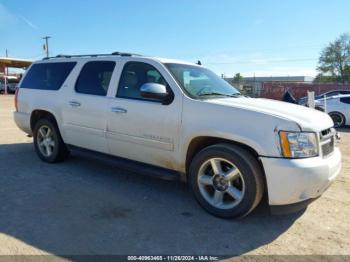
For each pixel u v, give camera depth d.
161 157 4.22
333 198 4.53
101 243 3.14
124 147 4.57
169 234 3.36
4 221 3.52
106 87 4.83
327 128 3.73
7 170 5.34
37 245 3.06
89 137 5.01
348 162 6.73
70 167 5.58
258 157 3.44
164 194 4.47
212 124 3.70
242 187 3.57
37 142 5.91
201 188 3.88
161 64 4.32
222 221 3.70
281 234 3.46
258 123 3.46
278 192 3.34
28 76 6.18
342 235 3.48
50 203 4.04
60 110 5.38
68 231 3.35
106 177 5.12
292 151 3.33
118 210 3.90
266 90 32.81
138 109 4.31
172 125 4.01
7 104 19.92
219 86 4.75
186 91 4.05
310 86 31.39
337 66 69.44
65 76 5.46
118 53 4.97
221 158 3.66
